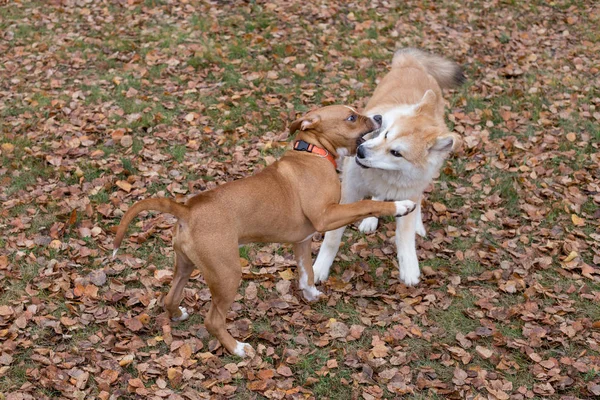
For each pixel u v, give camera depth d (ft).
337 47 28.71
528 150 22.40
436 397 13.50
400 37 29.94
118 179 20.11
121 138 21.85
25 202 18.76
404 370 14.10
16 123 22.72
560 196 20.07
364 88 25.81
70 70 26.45
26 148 21.04
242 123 23.32
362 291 16.47
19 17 30.45
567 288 16.71
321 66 26.99
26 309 15.15
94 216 18.37
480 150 22.40
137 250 17.38
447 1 33.30
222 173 20.61
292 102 24.70
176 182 20.04
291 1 32.19
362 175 16.76
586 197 20.06
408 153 15.69
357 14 31.48
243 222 13.50
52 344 14.26
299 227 14.66
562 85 26.53
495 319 15.67
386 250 18.13
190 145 21.81
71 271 16.39
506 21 31.73
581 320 15.57
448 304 16.11
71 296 15.44
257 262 17.20
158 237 17.84
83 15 30.78
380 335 15.11
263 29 29.84
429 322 15.53
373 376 13.99
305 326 15.30
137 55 27.35
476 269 17.39
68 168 20.25
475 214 19.53
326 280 16.97
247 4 31.78
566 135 23.00
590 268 17.19
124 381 13.44
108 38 28.84
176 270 14.14
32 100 24.13
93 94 24.71
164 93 24.77
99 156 21.11
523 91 25.98
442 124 16.97
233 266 13.30
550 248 17.89
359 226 18.99
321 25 30.22
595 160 21.86
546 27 31.55
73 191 19.34
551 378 13.93
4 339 14.15
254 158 21.39
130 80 25.63
